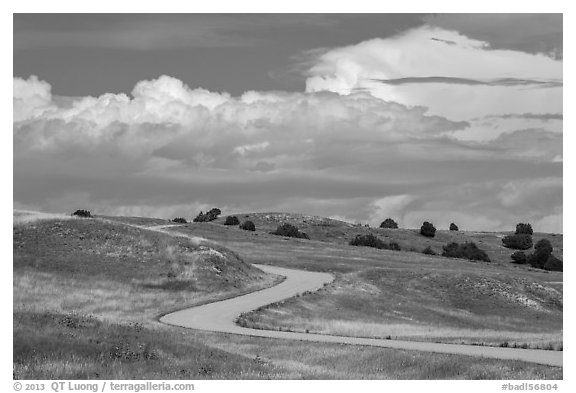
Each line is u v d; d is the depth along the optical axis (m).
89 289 67.44
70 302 60.84
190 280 75.88
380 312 78.62
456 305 89.25
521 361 34.34
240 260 90.56
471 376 31.69
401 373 33.16
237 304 66.81
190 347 33.12
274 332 49.69
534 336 54.88
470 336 52.09
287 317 63.69
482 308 89.25
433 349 40.31
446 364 33.69
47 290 64.19
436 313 83.56
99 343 30.27
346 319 70.69
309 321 63.25
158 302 65.56
